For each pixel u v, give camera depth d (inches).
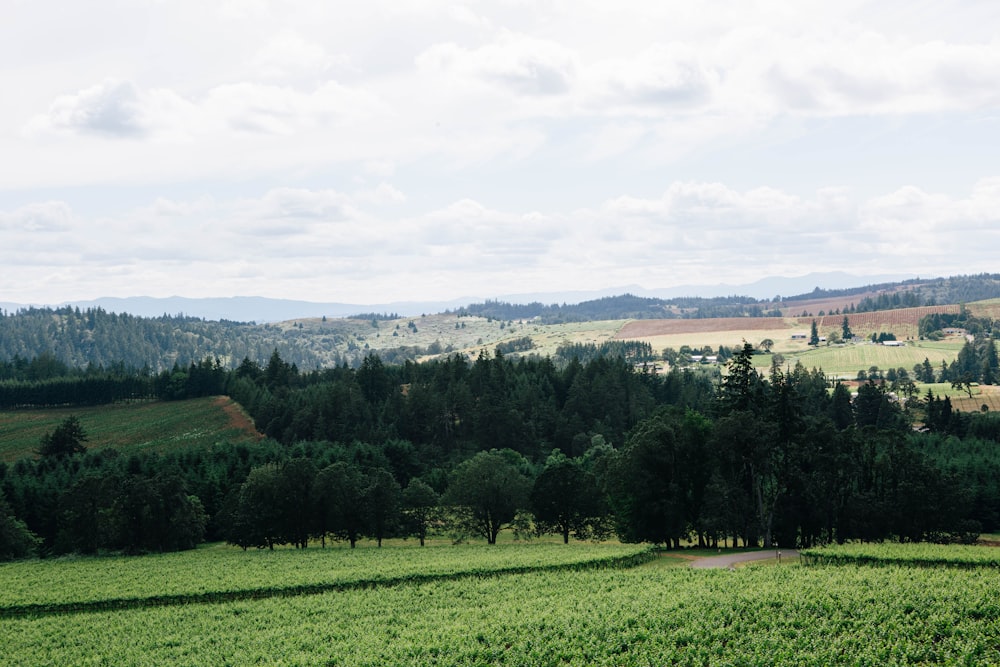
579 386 7780.5
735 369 4143.7
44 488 5211.6
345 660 1868.8
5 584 3171.8
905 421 7190.0
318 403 7564.0
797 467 3661.4
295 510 4448.8
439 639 1993.1
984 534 4291.3
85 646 2165.4
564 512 4360.2
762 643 1776.6
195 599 2721.5
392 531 4525.1
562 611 2208.4
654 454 3789.4
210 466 5826.8
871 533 3548.2
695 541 4284.0
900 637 1776.6
